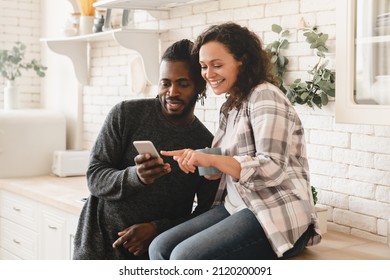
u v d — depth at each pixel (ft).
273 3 9.27
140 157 6.97
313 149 8.78
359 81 6.74
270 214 6.41
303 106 8.91
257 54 6.81
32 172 13.73
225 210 7.36
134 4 10.94
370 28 6.64
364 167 8.07
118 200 7.55
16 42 14.92
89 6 12.98
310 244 6.92
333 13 8.35
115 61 13.16
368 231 8.06
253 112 6.50
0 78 15.37
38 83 15.84
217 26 6.86
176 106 7.67
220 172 6.99
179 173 7.84
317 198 8.68
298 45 8.89
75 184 12.51
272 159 6.25
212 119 10.60
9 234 12.81
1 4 15.21
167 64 7.64
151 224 7.67
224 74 6.72
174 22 11.27
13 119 13.41
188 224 7.20
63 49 13.66
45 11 15.51
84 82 14.01
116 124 7.84
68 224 10.59
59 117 14.12
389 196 7.78
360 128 8.10
